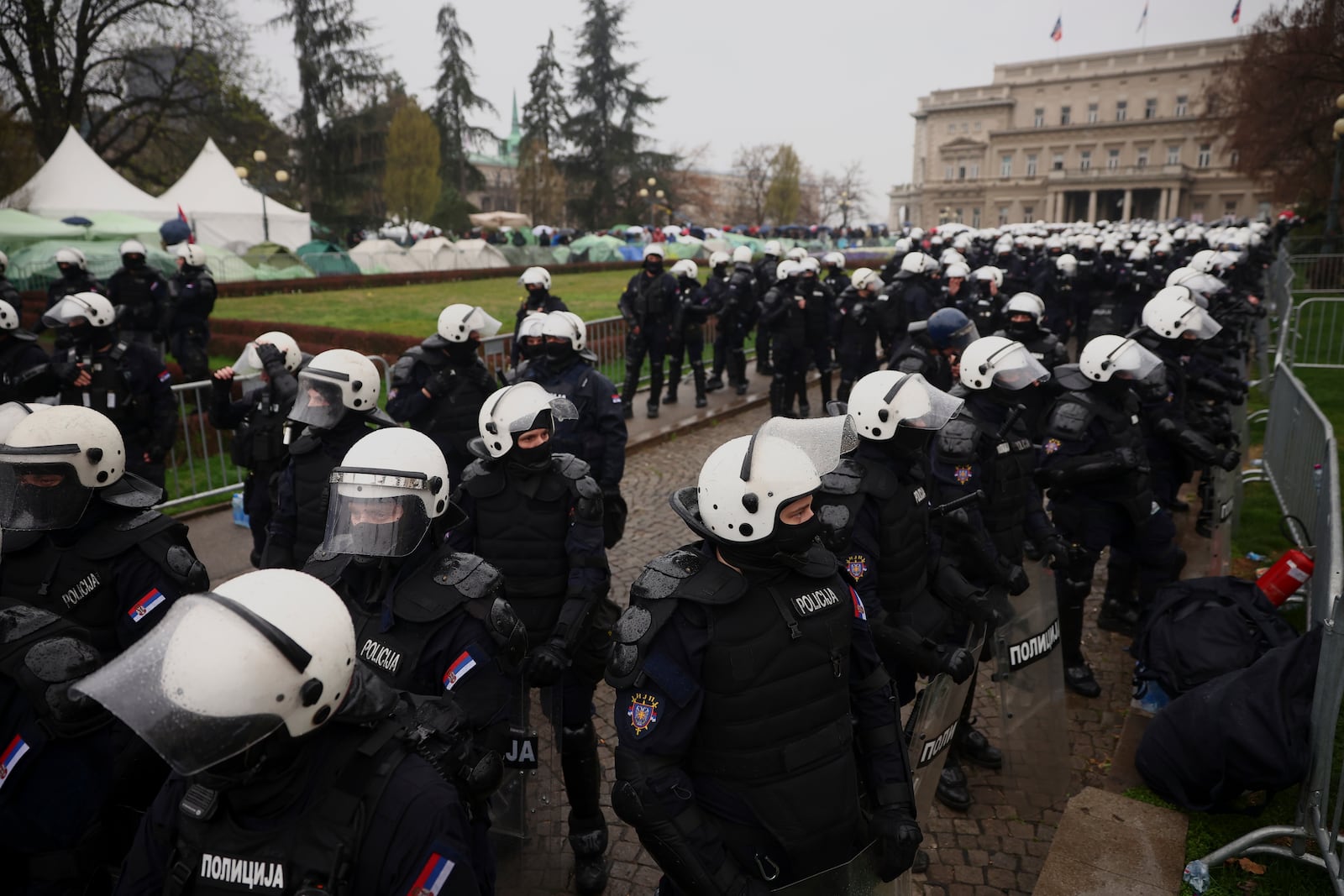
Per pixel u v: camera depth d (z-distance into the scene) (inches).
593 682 134.3
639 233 2028.8
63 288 402.6
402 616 91.7
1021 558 165.3
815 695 87.6
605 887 134.9
